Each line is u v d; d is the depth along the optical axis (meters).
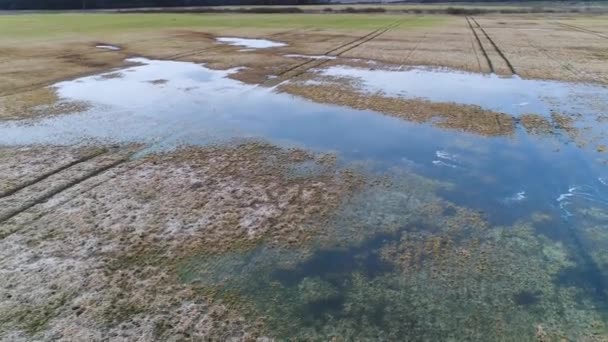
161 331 7.39
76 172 13.23
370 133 16.98
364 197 12.08
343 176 13.34
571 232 10.47
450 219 11.04
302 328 7.55
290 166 14.01
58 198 11.64
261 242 9.96
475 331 7.50
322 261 9.36
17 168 13.38
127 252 9.48
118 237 10.01
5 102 20.22
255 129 17.36
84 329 7.38
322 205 11.62
